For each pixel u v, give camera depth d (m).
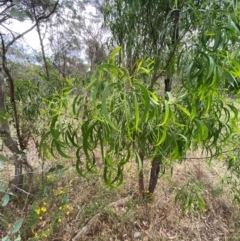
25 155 1.39
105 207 1.44
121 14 1.01
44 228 1.27
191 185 1.29
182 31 0.88
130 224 1.38
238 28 0.53
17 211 1.26
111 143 0.58
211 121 0.91
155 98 0.52
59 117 0.59
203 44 0.54
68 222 1.36
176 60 0.92
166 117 0.53
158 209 1.52
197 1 0.82
